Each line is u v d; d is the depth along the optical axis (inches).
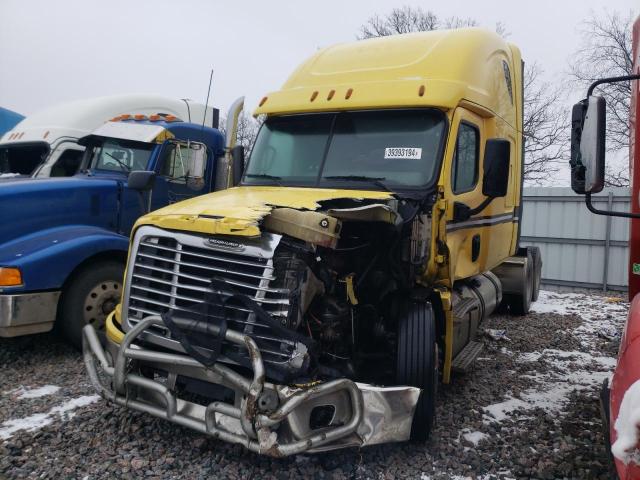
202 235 143.7
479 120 210.1
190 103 402.3
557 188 518.0
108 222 267.0
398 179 181.2
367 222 166.7
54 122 354.0
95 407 187.3
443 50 200.5
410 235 166.4
